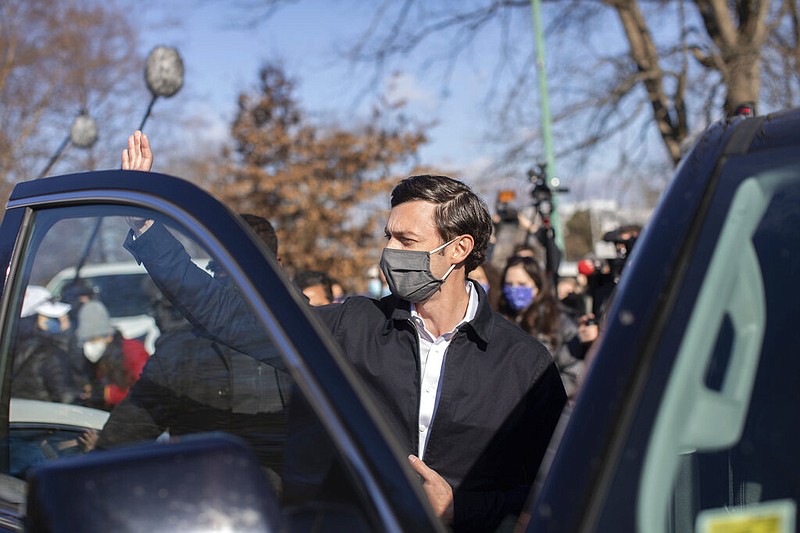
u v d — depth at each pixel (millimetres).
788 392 1702
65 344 4340
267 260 1555
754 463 1690
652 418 1265
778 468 1672
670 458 1262
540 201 7133
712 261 1359
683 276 1356
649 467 1238
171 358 1963
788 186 1587
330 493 1383
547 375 2545
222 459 1202
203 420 1817
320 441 1411
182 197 1727
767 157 1457
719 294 1354
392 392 2521
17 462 2098
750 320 1438
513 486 2529
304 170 18141
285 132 18719
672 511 1611
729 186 1437
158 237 1775
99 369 4875
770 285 1688
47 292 3131
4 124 20922
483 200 2699
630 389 1290
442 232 2533
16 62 21016
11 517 1841
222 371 1755
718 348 1431
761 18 12727
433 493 2307
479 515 2395
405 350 2553
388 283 2574
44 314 3158
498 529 2428
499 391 2492
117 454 1220
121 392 2762
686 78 13656
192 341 1891
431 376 2533
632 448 1253
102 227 2008
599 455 1261
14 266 2037
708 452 1729
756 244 1655
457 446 2480
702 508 1714
